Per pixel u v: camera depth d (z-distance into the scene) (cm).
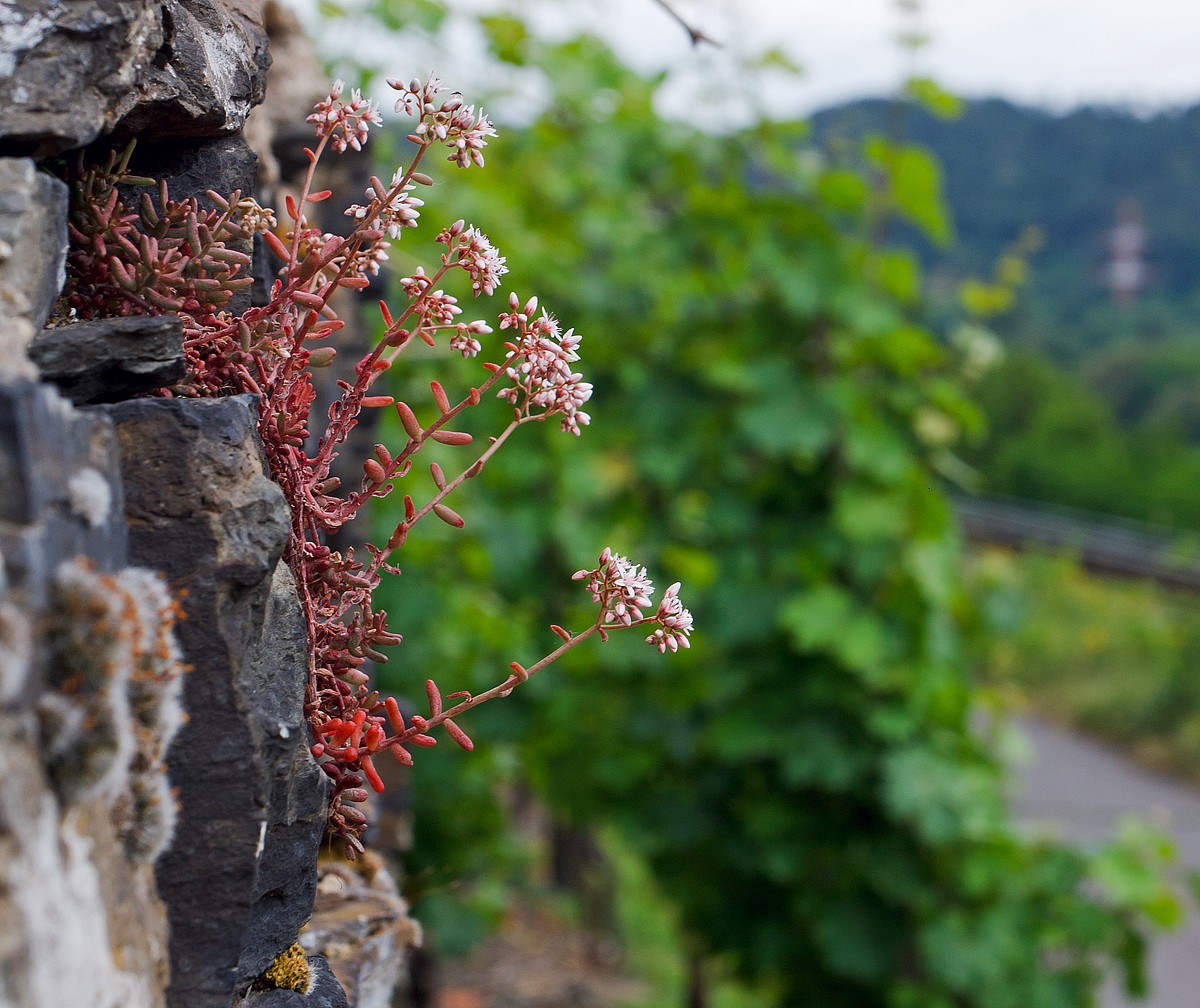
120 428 108
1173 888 437
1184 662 1195
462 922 466
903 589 419
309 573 130
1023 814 966
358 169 264
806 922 485
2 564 77
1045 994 430
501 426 431
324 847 180
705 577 441
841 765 425
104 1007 86
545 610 479
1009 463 2505
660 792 491
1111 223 5456
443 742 420
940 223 438
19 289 101
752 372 426
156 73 132
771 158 463
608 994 677
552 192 480
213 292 126
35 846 77
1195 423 3378
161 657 96
